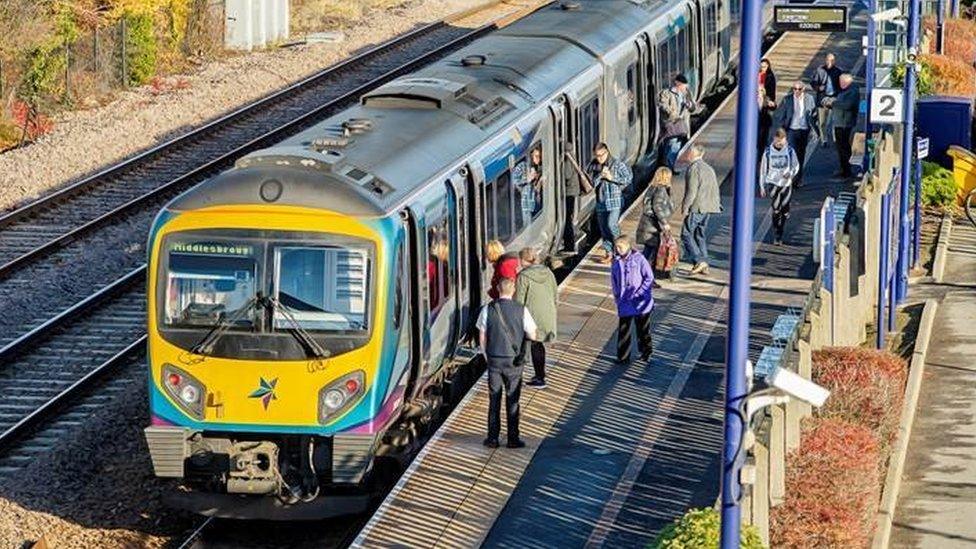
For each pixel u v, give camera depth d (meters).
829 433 42.25
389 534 40.00
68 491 46.59
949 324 60.41
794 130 71.69
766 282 59.94
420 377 46.50
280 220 42.72
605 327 55.47
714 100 97.81
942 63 91.31
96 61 97.62
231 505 43.78
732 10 99.94
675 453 44.97
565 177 62.59
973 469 46.28
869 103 69.81
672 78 82.69
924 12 98.94
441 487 42.72
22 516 44.41
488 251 48.16
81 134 85.75
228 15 111.38
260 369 42.66
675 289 59.50
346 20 123.44
